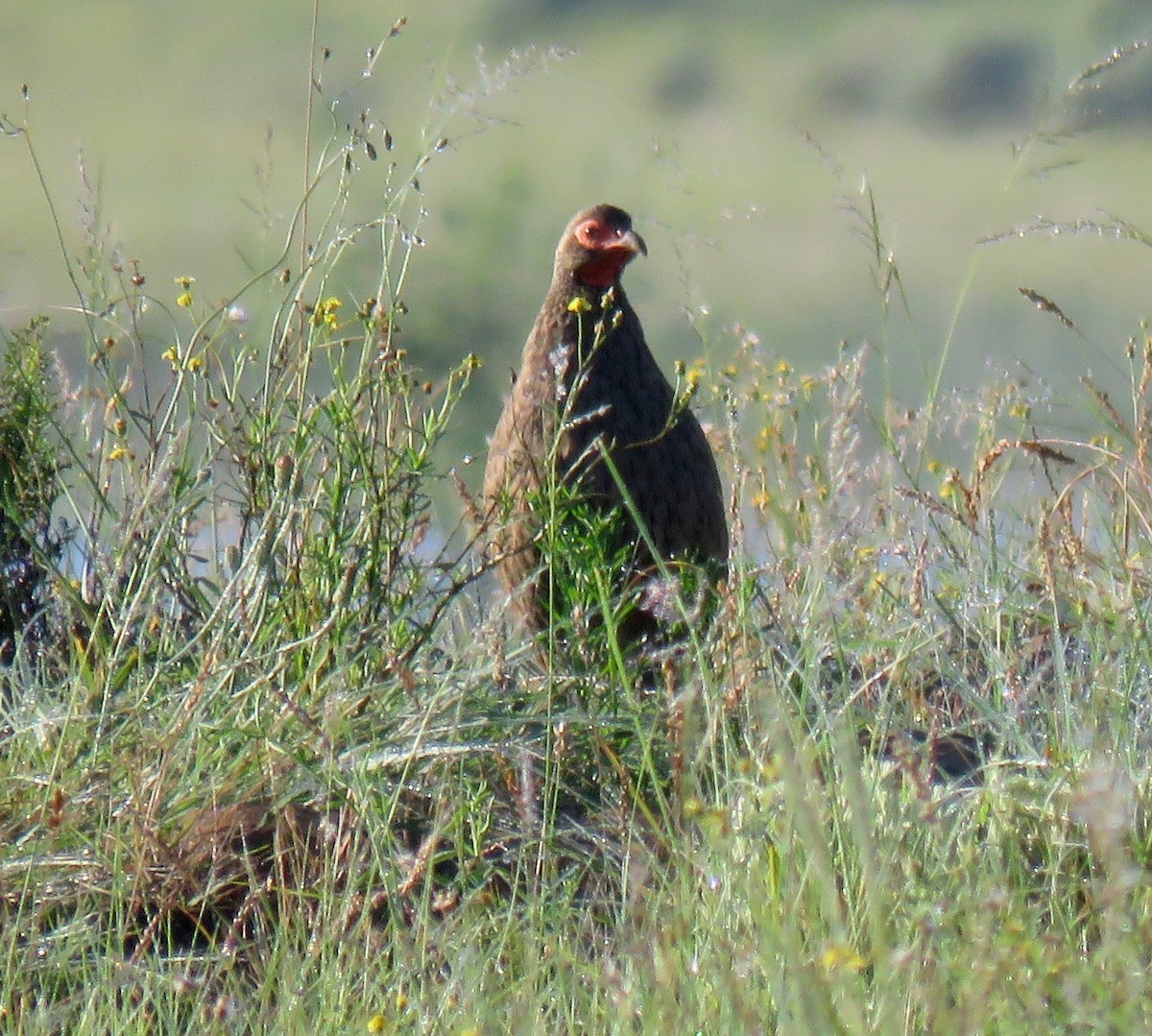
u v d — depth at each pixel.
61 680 10.89
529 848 9.30
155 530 10.50
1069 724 9.12
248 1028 8.12
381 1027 7.41
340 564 10.48
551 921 8.50
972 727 10.18
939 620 11.27
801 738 8.63
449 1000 7.71
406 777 9.61
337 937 8.23
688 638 11.25
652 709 10.14
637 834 8.92
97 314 10.70
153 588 10.32
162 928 8.91
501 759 9.63
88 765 9.42
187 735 9.43
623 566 11.29
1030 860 8.70
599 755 9.73
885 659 10.67
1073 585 10.70
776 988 6.98
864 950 7.60
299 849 9.17
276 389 10.67
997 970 6.78
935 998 6.88
